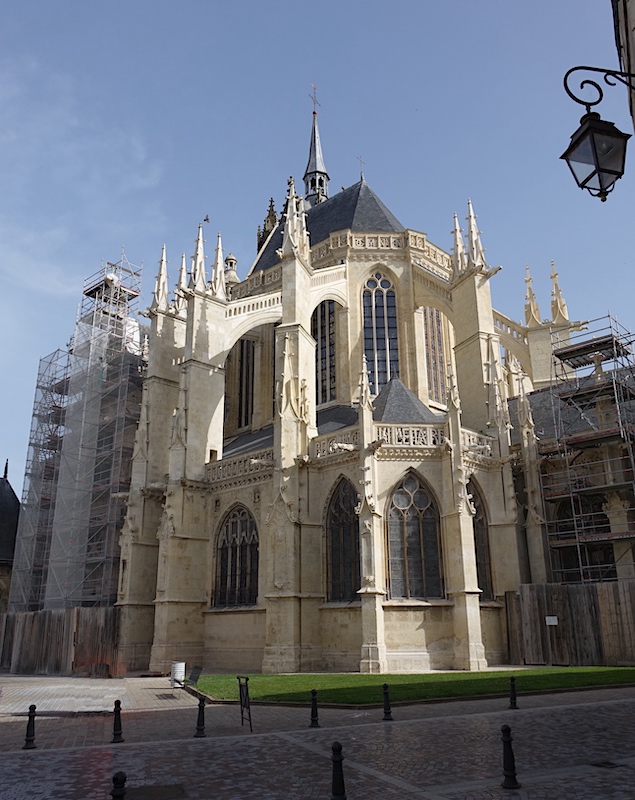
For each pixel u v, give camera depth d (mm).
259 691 24562
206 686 27547
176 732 16828
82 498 54188
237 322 49906
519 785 10562
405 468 35562
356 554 36281
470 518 34281
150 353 50719
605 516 38250
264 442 47875
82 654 43344
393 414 37781
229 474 43812
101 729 17812
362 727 16547
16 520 70250
